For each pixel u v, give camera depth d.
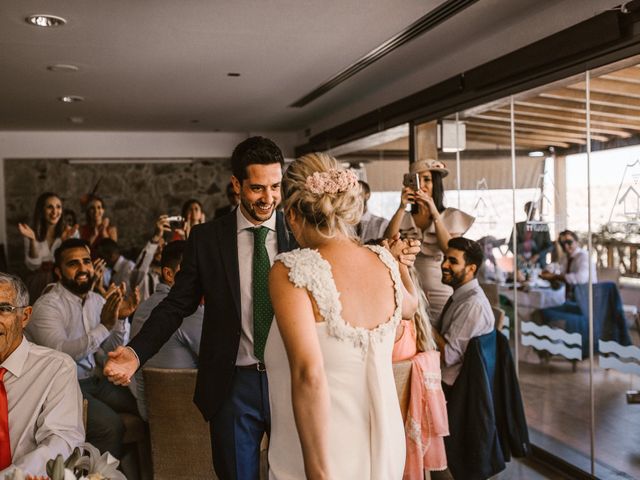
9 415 2.32
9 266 9.30
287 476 1.70
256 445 2.32
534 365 4.36
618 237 3.53
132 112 7.74
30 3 3.72
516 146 4.36
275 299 1.60
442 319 3.64
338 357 1.59
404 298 1.90
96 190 9.61
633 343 3.47
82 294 3.55
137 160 9.72
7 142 9.28
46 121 8.38
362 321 1.64
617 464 3.60
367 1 3.77
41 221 6.62
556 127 3.96
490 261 4.77
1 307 2.30
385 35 4.51
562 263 3.99
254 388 2.27
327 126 8.30
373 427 1.62
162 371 2.66
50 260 6.61
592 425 3.80
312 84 6.20
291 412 1.68
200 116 8.18
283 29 4.34
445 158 5.26
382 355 1.65
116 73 5.59
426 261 4.24
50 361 2.39
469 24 4.29
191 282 2.36
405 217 4.42
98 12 3.90
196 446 2.71
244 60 5.20
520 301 4.47
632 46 3.19
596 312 3.73
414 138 5.60
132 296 3.38
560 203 3.97
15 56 4.94
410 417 2.84
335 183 1.69
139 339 2.23
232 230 2.35
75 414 2.35
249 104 7.32
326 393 1.54
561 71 3.75
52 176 9.45
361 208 1.76
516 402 3.47
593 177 3.68
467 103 4.83
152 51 4.87
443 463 2.94
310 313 1.58
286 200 1.74
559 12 3.86
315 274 1.60
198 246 2.35
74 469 1.69
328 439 1.55
